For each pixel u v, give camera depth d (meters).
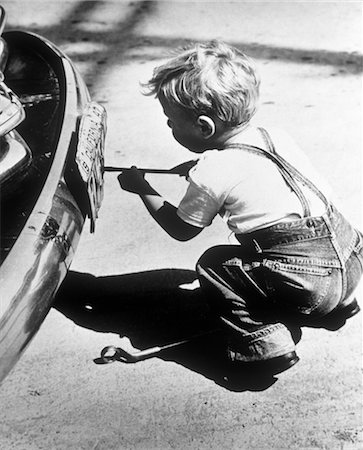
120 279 3.53
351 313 3.06
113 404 2.96
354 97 4.76
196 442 2.81
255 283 2.83
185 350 3.18
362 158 4.25
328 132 4.47
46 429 2.87
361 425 2.85
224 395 2.98
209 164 2.72
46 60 3.42
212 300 2.93
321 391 2.98
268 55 5.21
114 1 6.02
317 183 2.78
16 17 5.83
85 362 3.13
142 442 2.82
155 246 3.71
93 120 3.04
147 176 4.17
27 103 3.13
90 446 2.81
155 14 5.80
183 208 2.83
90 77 5.05
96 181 2.92
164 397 2.98
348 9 5.75
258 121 4.56
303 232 2.72
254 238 2.77
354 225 3.76
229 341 2.96
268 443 2.79
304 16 5.68
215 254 2.91
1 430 2.88
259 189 2.70
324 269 2.77
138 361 3.12
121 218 3.88
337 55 5.20
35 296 2.41
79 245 3.72
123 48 5.37
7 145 2.61
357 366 3.08
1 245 2.47
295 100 4.75
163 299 3.42
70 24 5.71
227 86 2.61
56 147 2.81
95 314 3.36
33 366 3.12
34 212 2.54
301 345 3.18
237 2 5.91
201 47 2.71
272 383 3.02
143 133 4.52
